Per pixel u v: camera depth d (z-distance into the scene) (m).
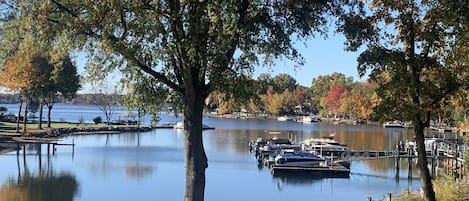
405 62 17.25
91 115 156.88
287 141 63.00
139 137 80.44
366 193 34.78
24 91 65.44
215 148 64.44
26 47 13.27
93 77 13.73
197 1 12.32
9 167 41.34
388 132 103.50
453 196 22.30
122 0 12.15
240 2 12.53
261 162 49.09
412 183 39.53
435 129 93.50
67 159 47.88
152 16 12.38
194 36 12.39
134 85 14.35
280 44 13.47
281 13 13.53
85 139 72.50
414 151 50.62
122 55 12.99
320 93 173.75
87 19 12.77
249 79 13.64
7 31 13.24
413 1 17.58
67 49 13.16
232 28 12.12
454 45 16.12
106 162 46.66
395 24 17.97
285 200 31.83
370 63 17.81
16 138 61.81
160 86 14.47
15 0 13.05
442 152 50.97
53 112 180.25
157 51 13.04
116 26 12.66
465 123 22.28
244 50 12.98
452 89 17.06
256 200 31.50
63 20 12.87
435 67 17.30
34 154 50.84
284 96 165.00
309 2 13.42
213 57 12.89
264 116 172.38
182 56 12.94
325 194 34.19
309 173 42.44
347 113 146.75
